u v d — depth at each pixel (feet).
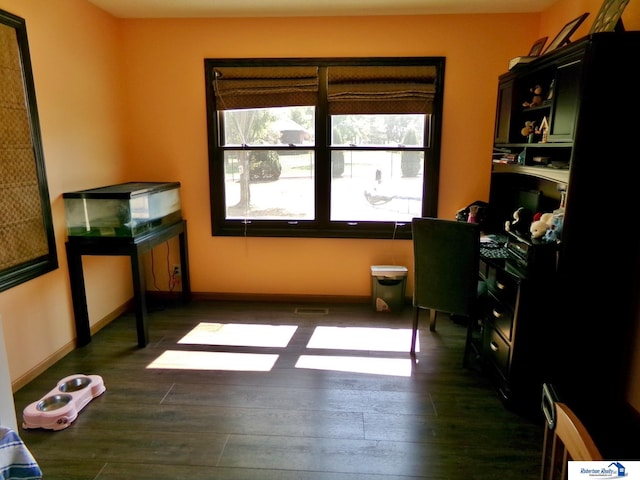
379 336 11.03
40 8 9.11
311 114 12.55
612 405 7.72
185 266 13.24
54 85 9.57
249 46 12.16
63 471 6.40
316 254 13.28
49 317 9.48
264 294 13.52
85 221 10.04
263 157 12.93
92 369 9.36
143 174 13.08
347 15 11.80
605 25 7.30
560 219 7.52
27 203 8.75
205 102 12.55
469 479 6.29
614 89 6.62
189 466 6.51
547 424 3.58
